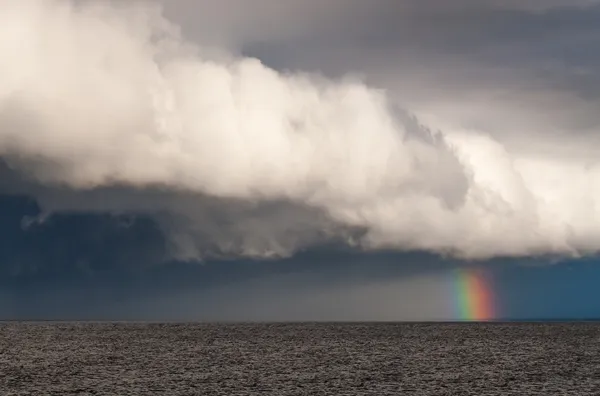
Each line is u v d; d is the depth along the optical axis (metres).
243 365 64.56
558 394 46.66
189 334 122.31
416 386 50.44
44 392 46.31
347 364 66.12
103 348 85.81
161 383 51.12
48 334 120.19
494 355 77.56
